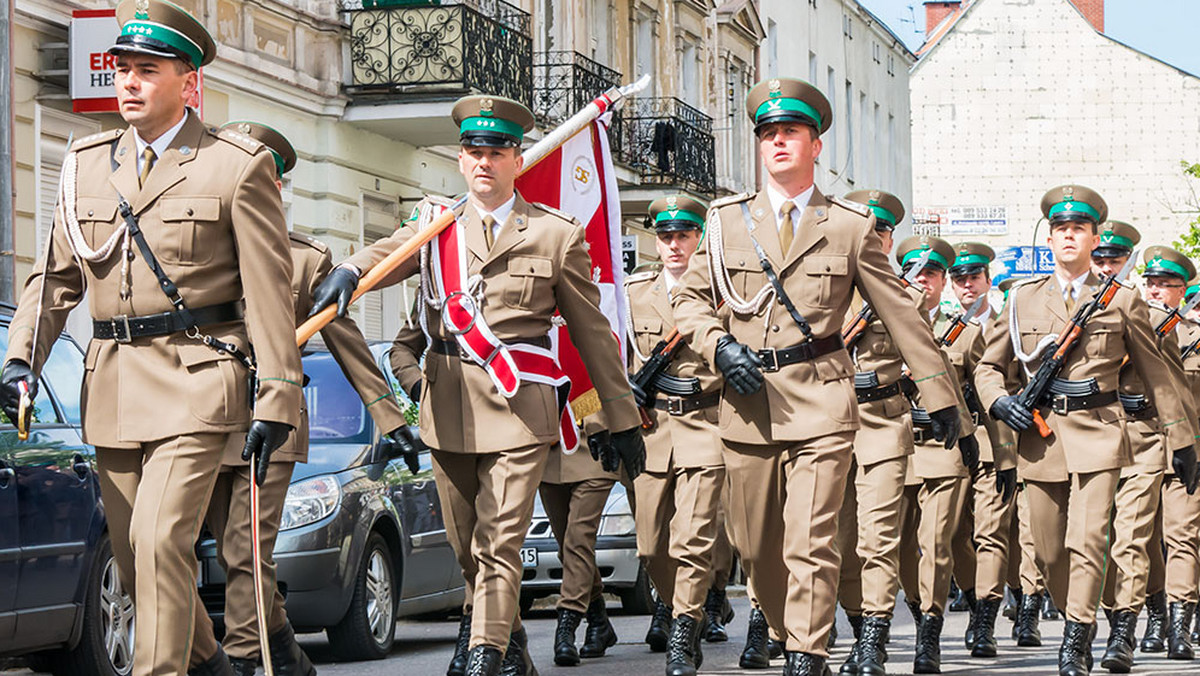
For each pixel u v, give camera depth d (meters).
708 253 8.87
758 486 8.85
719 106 40.41
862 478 10.97
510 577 8.24
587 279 8.56
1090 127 84.56
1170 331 12.53
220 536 8.12
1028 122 84.81
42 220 17.83
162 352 6.82
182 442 6.75
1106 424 10.65
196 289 6.84
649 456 11.65
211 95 20.44
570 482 11.41
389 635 11.98
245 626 8.16
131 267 6.84
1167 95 84.44
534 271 8.41
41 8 17.61
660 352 11.31
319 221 23.12
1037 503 10.89
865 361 11.05
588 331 8.56
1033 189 84.69
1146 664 11.98
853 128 53.50
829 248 8.75
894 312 8.78
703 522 10.68
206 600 10.85
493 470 8.32
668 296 11.68
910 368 8.80
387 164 25.02
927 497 12.10
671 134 33.38
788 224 8.78
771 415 8.67
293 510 11.08
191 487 6.74
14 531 8.75
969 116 85.00
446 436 8.45
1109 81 84.50
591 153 9.84
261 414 6.76
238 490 7.94
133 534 6.68
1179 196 84.31
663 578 12.02
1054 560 10.91
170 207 6.82
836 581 8.61
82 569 9.34
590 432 9.26
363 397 9.18
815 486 8.58
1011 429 11.68
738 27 41.69
